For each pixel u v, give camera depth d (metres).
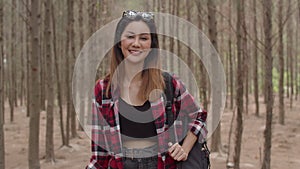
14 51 14.09
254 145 8.98
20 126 11.79
